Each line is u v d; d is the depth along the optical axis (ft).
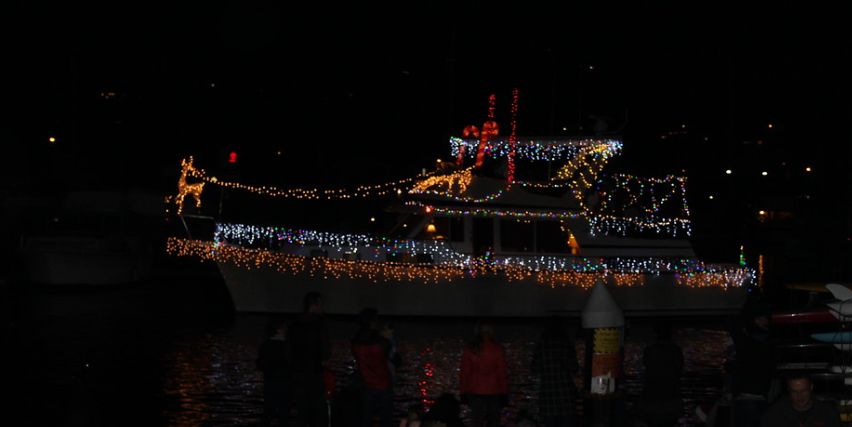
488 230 99.86
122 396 58.80
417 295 98.22
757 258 162.30
